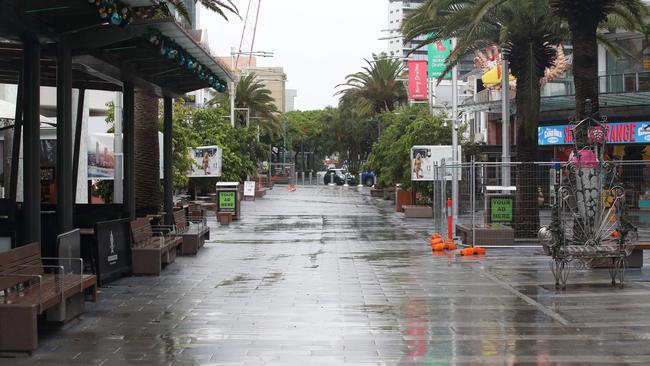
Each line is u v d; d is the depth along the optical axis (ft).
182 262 53.62
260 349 26.66
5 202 46.37
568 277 44.91
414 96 138.72
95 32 38.52
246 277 45.42
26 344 25.73
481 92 168.76
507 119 73.51
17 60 44.83
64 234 34.06
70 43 38.63
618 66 118.52
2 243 36.96
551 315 33.01
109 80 51.55
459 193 85.10
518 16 65.67
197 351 26.37
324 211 128.67
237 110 202.90
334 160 540.11
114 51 45.60
